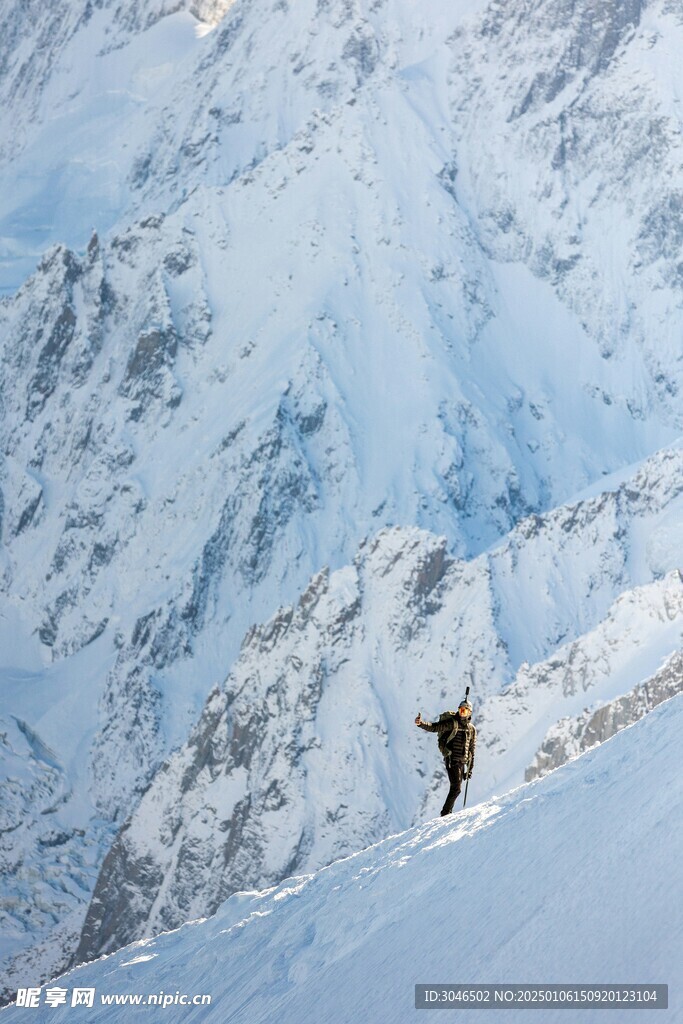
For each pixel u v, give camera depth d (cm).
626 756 2116
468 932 1834
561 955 1556
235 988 2430
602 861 1723
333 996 2003
